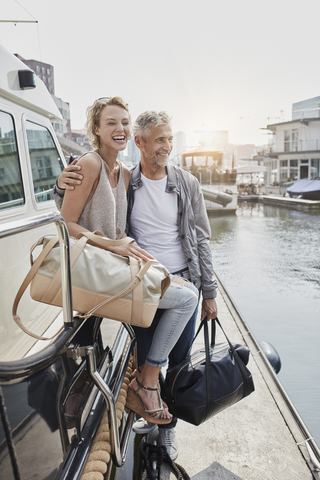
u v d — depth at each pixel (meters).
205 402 1.86
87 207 1.66
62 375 1.09
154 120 1.91
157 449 2.03
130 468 2.14
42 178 2.50
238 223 21.23
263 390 3.08
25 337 1.69
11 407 0.86
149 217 2.08
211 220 22.73
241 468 2.23
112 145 1.69
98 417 1.33
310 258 12.03
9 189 1.94
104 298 1.25
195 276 2.11
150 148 1.95
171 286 1.72
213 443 2.45
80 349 1.21
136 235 2.13
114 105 1.68
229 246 14.35
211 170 27.95
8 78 1.90
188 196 2.11
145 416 1.78
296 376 4.76
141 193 2.08
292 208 29.25
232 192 26.41
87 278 1.24
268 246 14.27
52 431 1.03
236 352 2.06
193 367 1.96
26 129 2.28
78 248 1.27
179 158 32.22
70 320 1.15
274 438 2.49
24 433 0.90
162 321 1.76
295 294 8.34
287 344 5.79
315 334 6.12
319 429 3.64
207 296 2.16
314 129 35.28
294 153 36.09
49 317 2.04
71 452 1.13
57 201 1.73
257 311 7.32
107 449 1.24
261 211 27.73
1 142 1.90
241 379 1.97
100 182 1.64
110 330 1.79
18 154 2.08
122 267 1.31
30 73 2.06
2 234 0.79
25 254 1.79
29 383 0.93
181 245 2.12
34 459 0.93
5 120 1.97
